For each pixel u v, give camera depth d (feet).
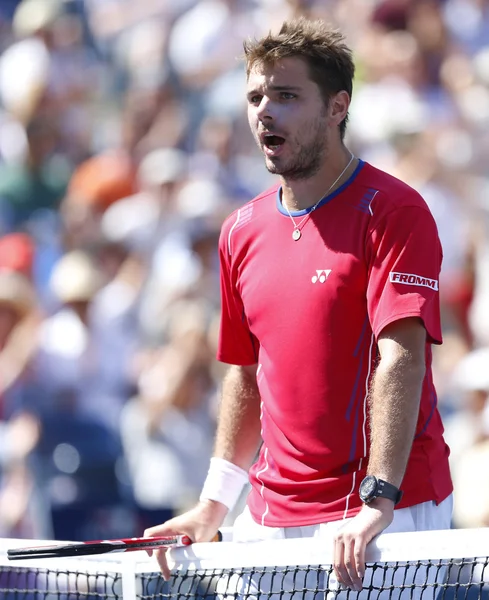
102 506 81.51
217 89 113.19
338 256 35.45
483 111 104.78
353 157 36.86
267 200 38.04
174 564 37.68
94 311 90.38
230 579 39.42
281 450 36.99
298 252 36.27
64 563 40.55
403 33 110.42
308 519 36.11
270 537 37.19
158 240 98.58
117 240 98.73
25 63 116.47
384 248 34.73
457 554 32.24
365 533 32.65
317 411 35.81
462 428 81.82
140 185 105.50
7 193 108.06
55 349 87.25
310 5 116.26
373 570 34.60
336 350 35.50
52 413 84.28
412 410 33.81
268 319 36.73
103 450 82.99
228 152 108.17
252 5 119.24
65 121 114.42
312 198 36.47
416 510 35.83
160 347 88.79
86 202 102.89
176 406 81.61
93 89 119.14
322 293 35.53
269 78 35.19
